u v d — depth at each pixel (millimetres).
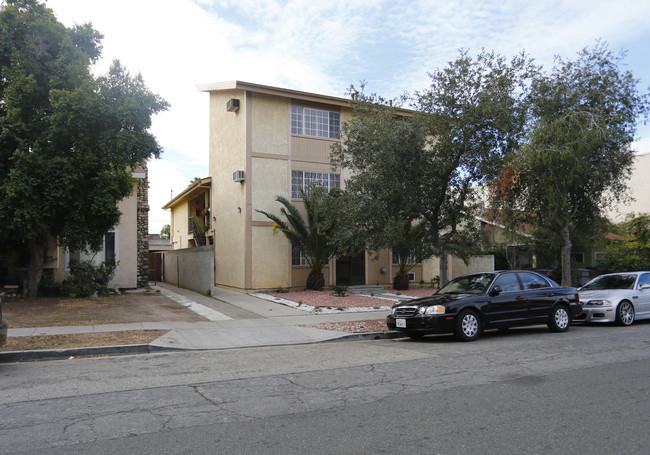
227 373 7195
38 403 5578
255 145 20000
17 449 4160
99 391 6133
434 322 9789
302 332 11148
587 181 15578
